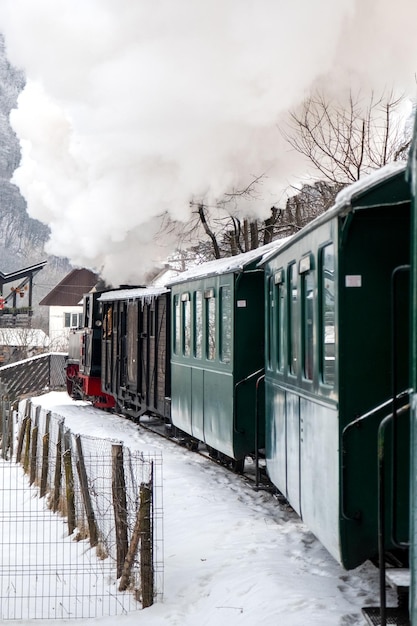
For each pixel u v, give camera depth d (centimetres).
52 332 5850
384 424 547
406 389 600
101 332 2411
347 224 600
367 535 608
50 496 1170
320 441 683
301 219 2047
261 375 1131
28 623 685
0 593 777
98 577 815
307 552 791
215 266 1309
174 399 1553
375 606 607
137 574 763
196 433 1379
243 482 1179
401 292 605
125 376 2048
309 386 727
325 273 670
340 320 610
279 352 902
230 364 1151
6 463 1634
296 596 656
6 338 4578
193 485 1158
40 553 917
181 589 742
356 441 608
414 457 437
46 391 3275
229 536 877
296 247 789
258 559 774
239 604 666
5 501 1230
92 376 2402
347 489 608
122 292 2122
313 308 710
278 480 912
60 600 746
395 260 609
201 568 782
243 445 1134
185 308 1468
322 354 680
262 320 1137
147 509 729
